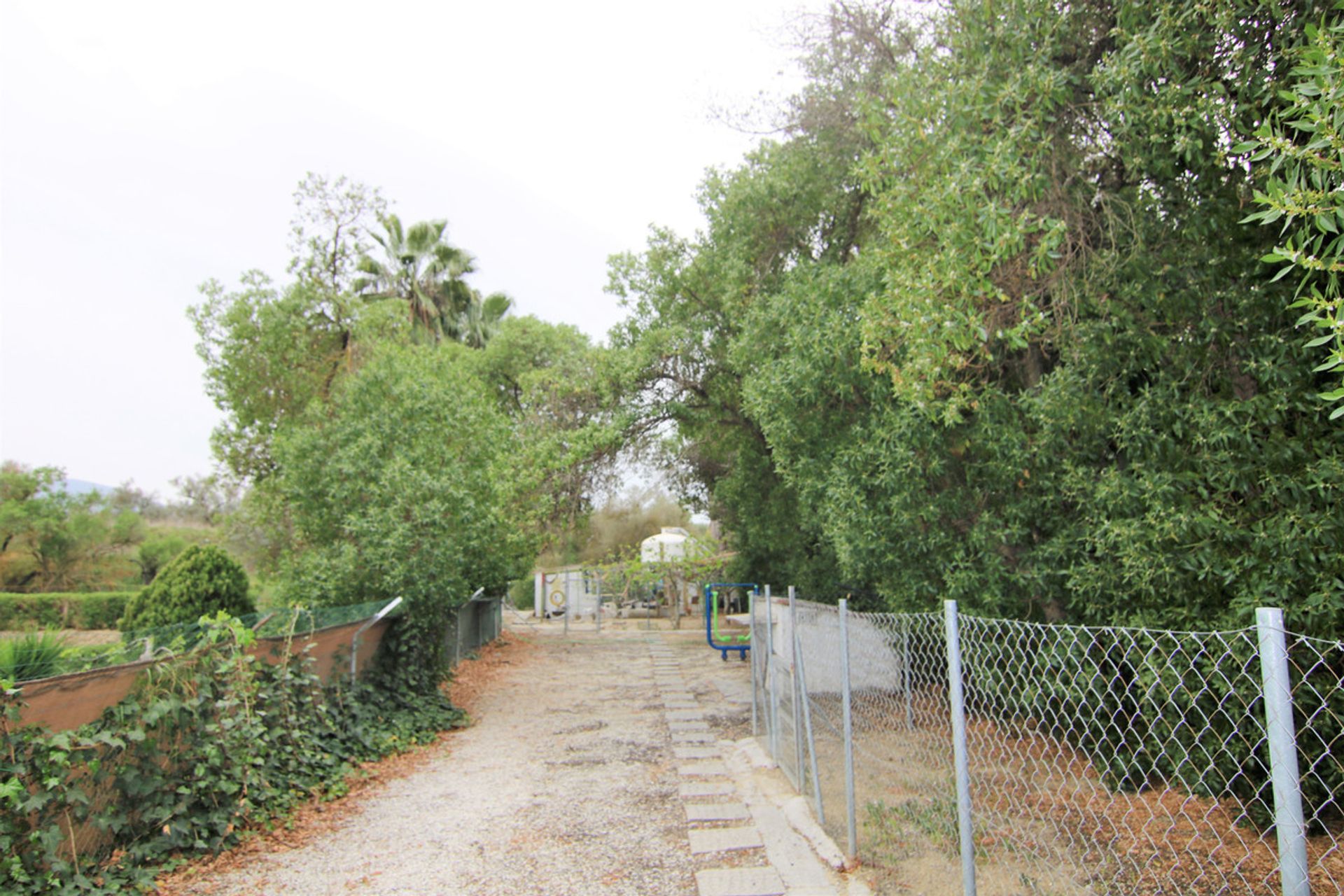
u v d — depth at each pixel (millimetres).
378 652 10000
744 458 14328
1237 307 5312
